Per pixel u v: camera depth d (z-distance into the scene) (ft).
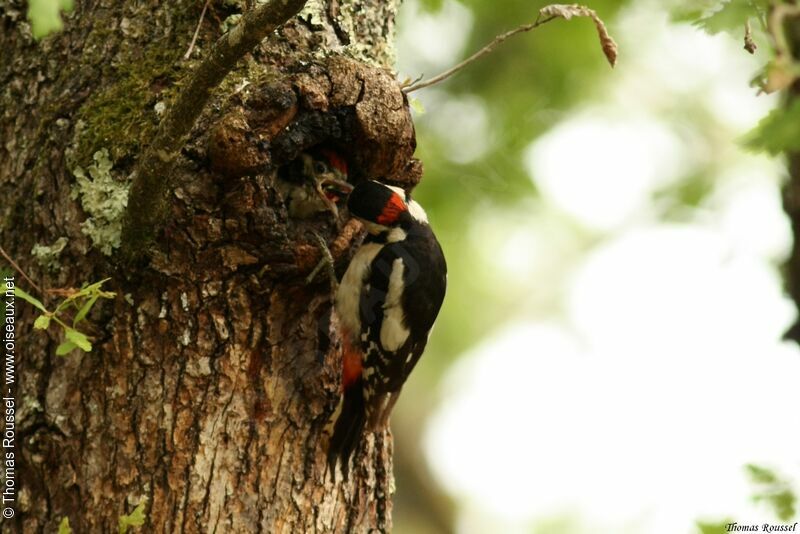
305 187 32.81
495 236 62.18
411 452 65.98
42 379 27.76
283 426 28.96
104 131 27.86
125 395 27.61
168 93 28.17
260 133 27.81
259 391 28.55
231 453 28.09
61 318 27.48
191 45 27.66
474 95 53.52
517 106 53.26
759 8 25.91
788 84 23.16
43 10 20.80
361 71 29.68
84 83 28.78
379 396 32.65
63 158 28.09
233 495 28.02
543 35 52.75
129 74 28.66
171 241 27.17
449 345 66.13
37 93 29.32
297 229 31.14
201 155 27.12
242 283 28.07
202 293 27.71
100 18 29.50
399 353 33.40
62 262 27.71
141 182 25.17
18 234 28.48
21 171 28.84
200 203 27.04
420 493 65.62
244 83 28.25
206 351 27.89
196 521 27.55
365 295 33.14
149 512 27.35
